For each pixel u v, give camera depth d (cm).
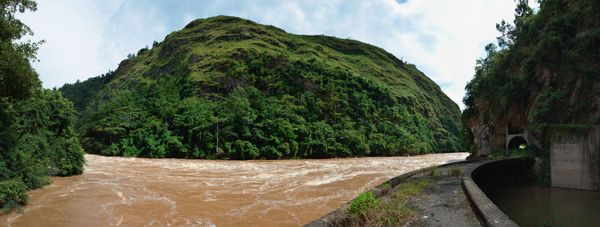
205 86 7981
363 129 7581
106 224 1488
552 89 2703
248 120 6191
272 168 3681
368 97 8888
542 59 2962
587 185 1952
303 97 7825
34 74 1897
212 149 5850
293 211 1697
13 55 1639
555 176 2106
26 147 2459
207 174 3109
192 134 6134
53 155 2791
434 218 812
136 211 1695
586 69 2431
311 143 6234
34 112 2677
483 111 4066
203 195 2081
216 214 1648
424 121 10075
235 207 1780
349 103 8206
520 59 3466
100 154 6456
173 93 8256
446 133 10494
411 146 7781
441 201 998
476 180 1656
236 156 5712
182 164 4244
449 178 1487
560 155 2084
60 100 3033
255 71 8688
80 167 3016
